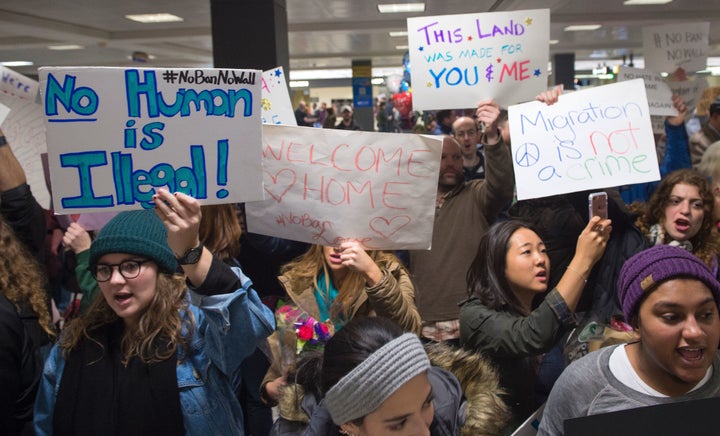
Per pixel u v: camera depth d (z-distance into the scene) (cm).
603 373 122
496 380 142
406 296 189
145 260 147
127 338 149
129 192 148
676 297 108
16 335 163
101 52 1445
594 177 205
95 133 145
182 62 1708
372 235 183
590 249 165
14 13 932
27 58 1500
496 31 234
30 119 278
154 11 934
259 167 154
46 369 155
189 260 141
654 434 95
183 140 149
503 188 251
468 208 268
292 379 163
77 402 146
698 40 394
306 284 203
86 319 154
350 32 1148
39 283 193
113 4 863
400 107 999
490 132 246
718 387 116
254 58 541
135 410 143
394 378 103
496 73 235
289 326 195
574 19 1125
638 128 202
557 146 210
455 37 236
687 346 109
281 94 250
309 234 186
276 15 544
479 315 176
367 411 105
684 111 351
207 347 150
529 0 932
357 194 181
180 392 146
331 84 2616
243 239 263
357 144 180
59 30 1033
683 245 236
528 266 175
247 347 149
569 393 125
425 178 179
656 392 117
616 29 1255
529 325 163
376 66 2041
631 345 125
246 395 230
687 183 234
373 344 109
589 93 209
